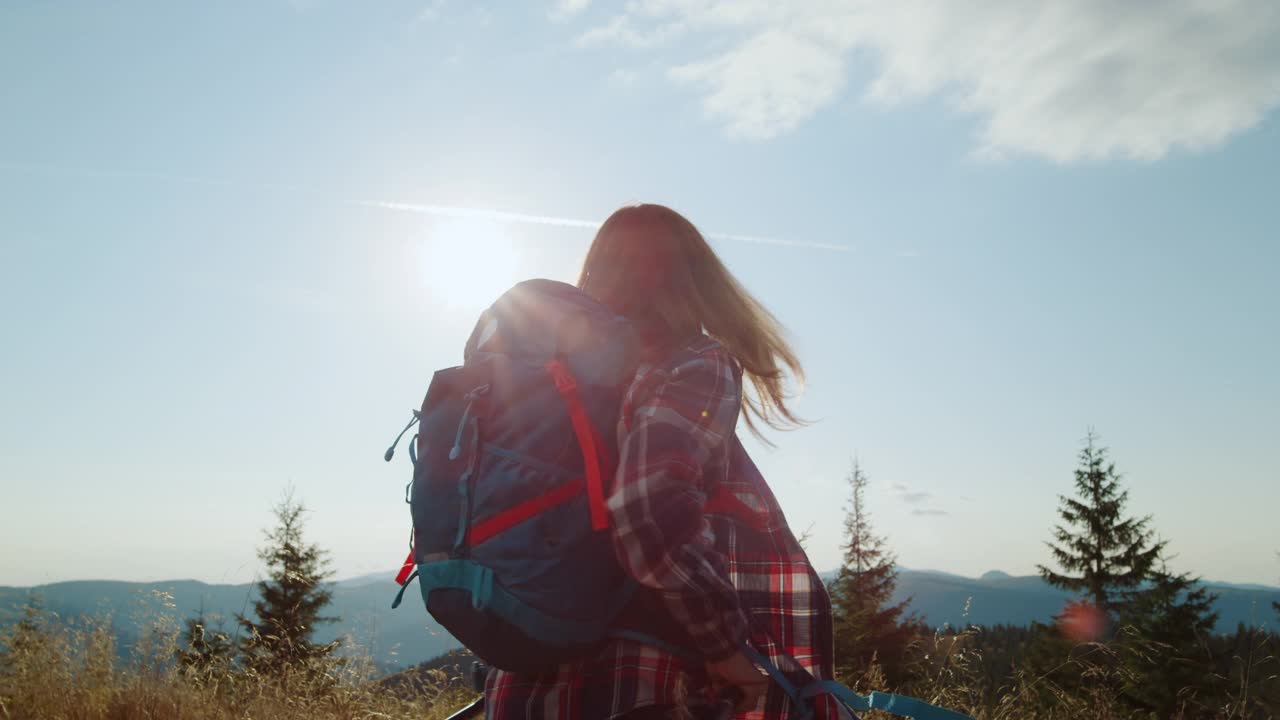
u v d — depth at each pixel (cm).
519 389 156
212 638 543
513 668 152
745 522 172
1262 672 448
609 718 153
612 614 154
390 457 173
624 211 188
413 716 537
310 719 516
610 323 164
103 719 494
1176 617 1638
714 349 170
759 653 159
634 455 149
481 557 149
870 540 2547
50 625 545
